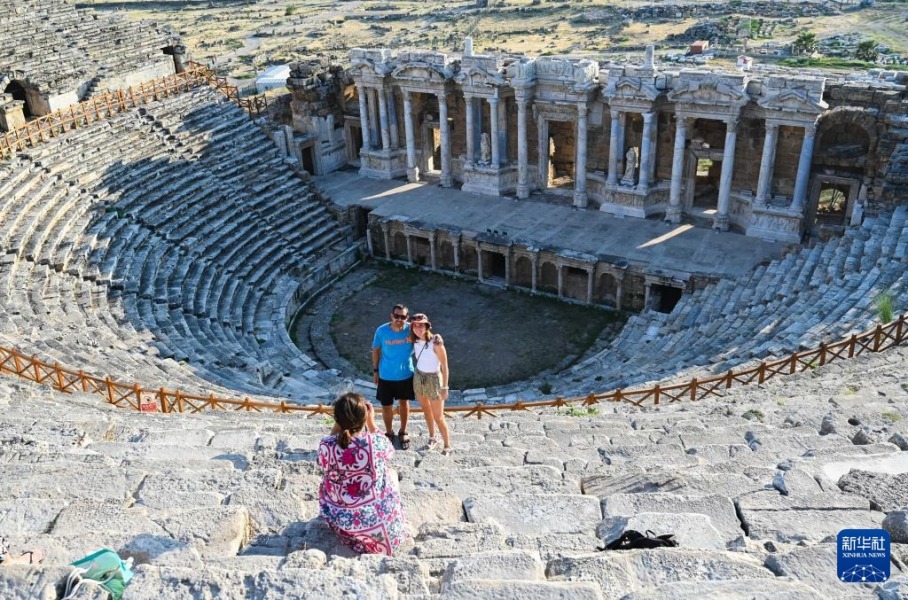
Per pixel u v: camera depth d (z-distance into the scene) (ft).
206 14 580.71
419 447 50.55
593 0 534.37
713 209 161.68
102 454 44.78
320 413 76.18
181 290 132.98
